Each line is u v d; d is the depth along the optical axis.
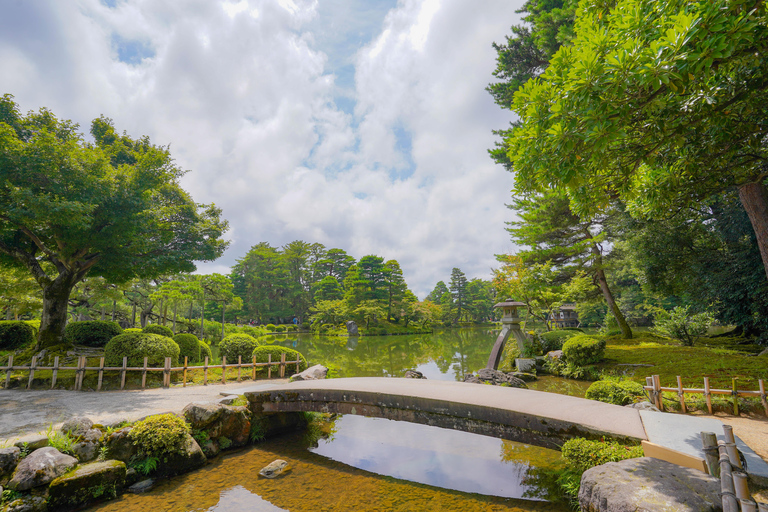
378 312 53.97
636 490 3.36
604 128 4.41
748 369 8.78
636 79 4.11
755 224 7.59
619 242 18.16
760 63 4.68
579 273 17.77
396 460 6.41
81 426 5.82
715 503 3.12
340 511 4.64
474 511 4.53
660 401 7.10
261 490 5.30
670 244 13.87
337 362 19.78
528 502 4.71
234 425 7.13
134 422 6.32
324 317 56.25
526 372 13.50
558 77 4.92
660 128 4.92
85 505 4.84
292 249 72.38
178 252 13.73
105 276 13.95
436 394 6.45
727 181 6.75
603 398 7.80
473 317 76.44
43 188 9.75
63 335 12.29
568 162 4.92
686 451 3.99
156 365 10.81
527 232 18.38
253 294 61.78
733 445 3.40
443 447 7.07
